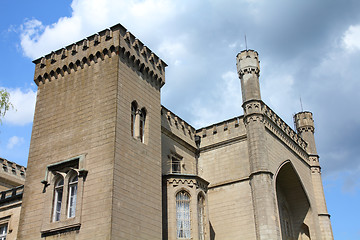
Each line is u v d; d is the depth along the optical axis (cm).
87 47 3194
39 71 3391
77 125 2980
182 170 3825
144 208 2816
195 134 4241
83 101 3034
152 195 2936
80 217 2631
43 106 3247
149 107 3222
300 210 4425
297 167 4334
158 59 3500
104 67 3048
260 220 3388
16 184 4228
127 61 3109
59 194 2877
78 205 2667
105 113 2875
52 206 2819
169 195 3200
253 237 3491
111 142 2747
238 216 3644
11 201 3331
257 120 3775
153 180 2998
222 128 4103
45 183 2908
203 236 3266
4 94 2533
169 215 3133
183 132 4025
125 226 2603
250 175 3619
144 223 2770
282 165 3953
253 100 3853
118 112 2853
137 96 3112
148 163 3003
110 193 2584
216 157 4012
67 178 2817
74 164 2850
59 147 2992
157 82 3425
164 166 3581
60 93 3203
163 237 3086
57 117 3120
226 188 3816
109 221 2509
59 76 3275
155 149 3136
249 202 3628
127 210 2659
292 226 4388
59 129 3064
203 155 4106
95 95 2991
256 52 4150
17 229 3155
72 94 3125
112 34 3100
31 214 2884
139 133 3028
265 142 3725
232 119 4069
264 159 3616
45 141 3094
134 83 3119
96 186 2670
